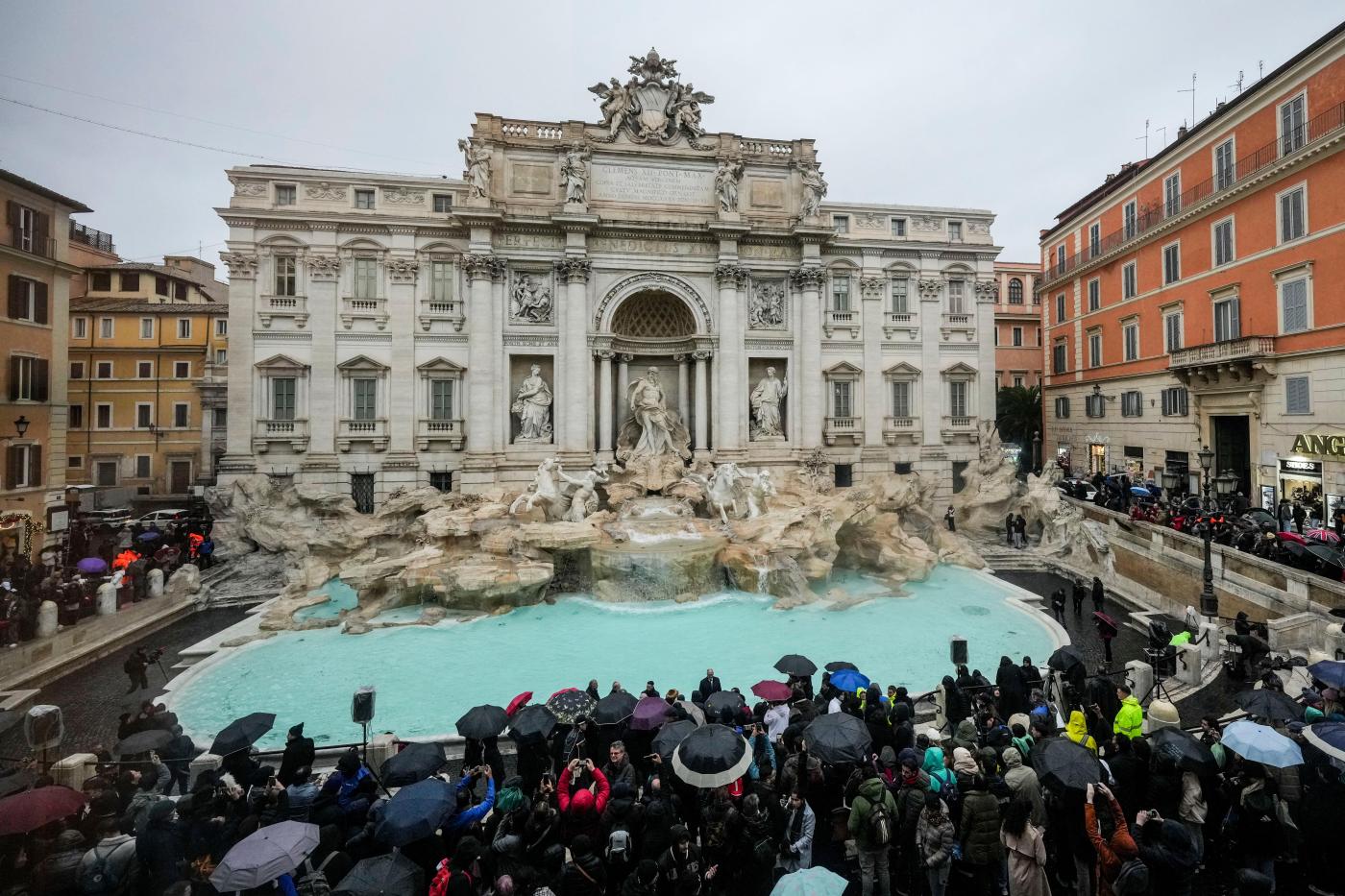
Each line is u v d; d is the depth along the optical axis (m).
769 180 41.94
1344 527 25.30
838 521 30.81
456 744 15.61
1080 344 47.69
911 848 9.15
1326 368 28.00
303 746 12.03
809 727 10.45
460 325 38.53
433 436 38.03
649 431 39.56
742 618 25.47
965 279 44.94
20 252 27.98
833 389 43.19
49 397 29.67
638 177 40.25
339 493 36.06
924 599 27.77
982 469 43.12
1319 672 12.71
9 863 9.31
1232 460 34.53
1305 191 28.89
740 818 8.46
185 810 9.40
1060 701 15.73
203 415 50.72
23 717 17.05
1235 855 9.87
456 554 28.92
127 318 51.66
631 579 27.95
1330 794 9.09
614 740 12.55
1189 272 36.25
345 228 37.47
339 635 23.91
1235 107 32.44
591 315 39.53
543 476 33.31
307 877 9.65
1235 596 22.69
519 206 38.91
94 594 24.09
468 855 7.82
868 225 43.97
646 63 40.47
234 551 33.25
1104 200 44.66
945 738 14.27
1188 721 15.34
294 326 37.09
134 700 18.42
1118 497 33.81
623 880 8.40
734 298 40.41
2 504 27.28
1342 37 26.77
